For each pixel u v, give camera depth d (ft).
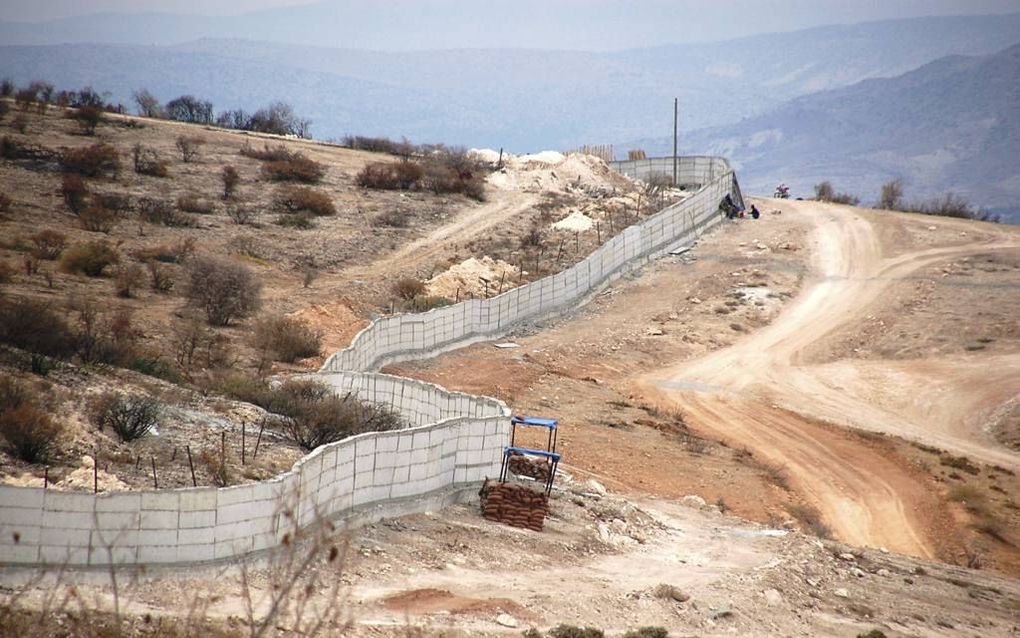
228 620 137.18
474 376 380.37
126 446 193.47
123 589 143.54
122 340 280.31
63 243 449.06
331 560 98.12
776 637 177.47
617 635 162.40
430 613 155.43
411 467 197.67
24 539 143.23
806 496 313.73
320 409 226.38
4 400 191.93
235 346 339.98
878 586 218.18
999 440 387.55
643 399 395.14
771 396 414.00
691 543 226.38
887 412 408.26
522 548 196.24
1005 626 209.46
